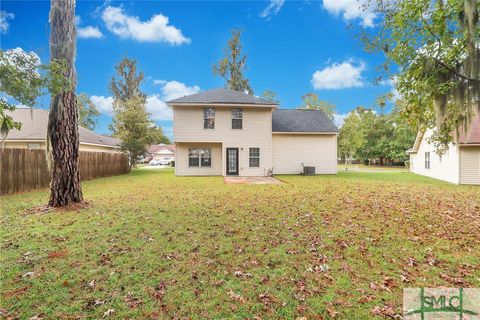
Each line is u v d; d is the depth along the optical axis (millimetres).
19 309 2453
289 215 6012
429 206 7109
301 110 21297
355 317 2375
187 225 5180
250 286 2895
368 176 17328
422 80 5410
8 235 4543
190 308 2504
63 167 6816
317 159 18750
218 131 17172
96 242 4203
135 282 2957
